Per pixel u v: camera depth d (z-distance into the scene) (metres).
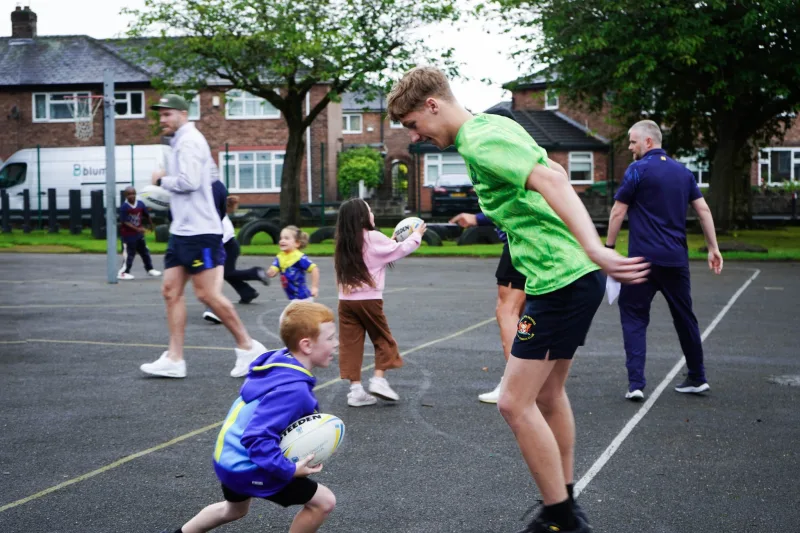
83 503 4.30
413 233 6.37
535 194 3.53
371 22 28.98
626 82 24.45
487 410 6.21
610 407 6.25
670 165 6.43
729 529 3.94
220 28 27.78
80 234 32.16
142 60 30.81
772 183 48.47
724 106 24.52
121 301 12.98
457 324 10.45
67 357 8.32
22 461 5.00
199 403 6.42
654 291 6.49
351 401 6.36
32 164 36.69
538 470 3.58
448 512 4.17
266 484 3.19
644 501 4.31
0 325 10.42
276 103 30.50
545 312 3.53
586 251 3.17
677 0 24.00
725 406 6.29
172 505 4.28
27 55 45.12
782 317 10.91
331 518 4.09
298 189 31.17
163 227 27.55
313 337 3.38
